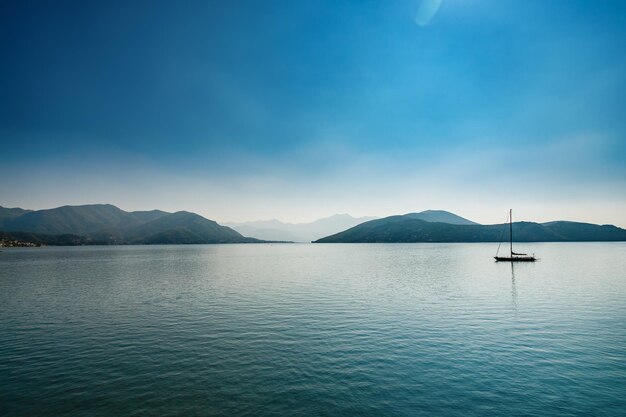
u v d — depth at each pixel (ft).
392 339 121.08
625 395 79.15
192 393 81.41
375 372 92.63
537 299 195.11
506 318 150.20
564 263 459.73
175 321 150.10
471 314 158.30
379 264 474.49
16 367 98.32
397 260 556.92
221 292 230.68
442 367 95.66
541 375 90.02
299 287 251.60
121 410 74.13
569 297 201.05
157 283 283.59
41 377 91.25
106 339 124.67
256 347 114.01
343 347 113.19
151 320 152.35
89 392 82.38
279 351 109.81
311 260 601.21
